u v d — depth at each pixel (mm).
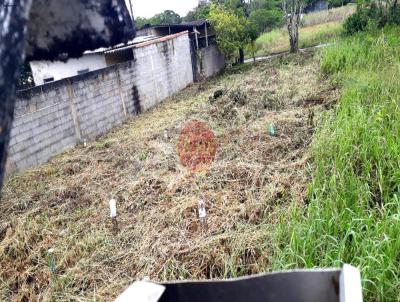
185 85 11703
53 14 537
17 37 446
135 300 792
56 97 6133
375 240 2250
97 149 5988
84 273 2930
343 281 744
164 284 857
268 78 8375
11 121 444
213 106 6945
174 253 2877
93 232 3426
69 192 4340
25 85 7695
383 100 4523
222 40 13734
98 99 7219
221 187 3834
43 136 5875
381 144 3525
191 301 863
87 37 579
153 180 4246
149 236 3211
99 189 4316
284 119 5305
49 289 2838
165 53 10148
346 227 2527
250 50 15633
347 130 3824
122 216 3654
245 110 6168
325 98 5906
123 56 9047
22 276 3027
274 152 4418
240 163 4191
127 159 5094
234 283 845
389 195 2955
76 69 9031
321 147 3850
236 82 9109
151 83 9336
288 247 2424
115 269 2932
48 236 3477
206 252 2803
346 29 11516
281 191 3451
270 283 823
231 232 2994
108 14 592
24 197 4312
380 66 6277
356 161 3504
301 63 9945
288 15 13836
